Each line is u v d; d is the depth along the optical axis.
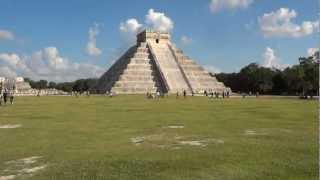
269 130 37.09
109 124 44.69
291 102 105.69
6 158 24.56
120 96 166.88
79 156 24.81
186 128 39.81
